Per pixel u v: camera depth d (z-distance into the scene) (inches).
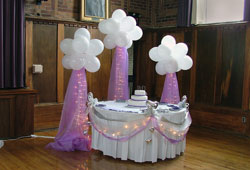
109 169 152.7
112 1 266.2
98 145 175.9
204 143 205.0
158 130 161.5
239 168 159.5
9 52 207.0
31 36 221.1
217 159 173.0
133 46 298.7
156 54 194.2
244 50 226.2
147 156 163.2
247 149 193.3
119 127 163.0
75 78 186.1
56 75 236.1
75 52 174.2
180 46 187.8
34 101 225.6
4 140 198.4
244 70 223.9
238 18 232.8
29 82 222.8
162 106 184.9
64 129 187.8
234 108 232.2
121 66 202.4
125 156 164.2
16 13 208.2
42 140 202.1
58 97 237.5
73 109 186.5
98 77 259.1
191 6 252.2
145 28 288.5
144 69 295.3
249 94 221.6
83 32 175.0
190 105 259.6
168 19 284.0
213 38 243.8
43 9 227.0
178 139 173.8
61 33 235.5
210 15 250.7
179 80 268.8
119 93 203.8
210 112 245.4
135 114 160.2
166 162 165.6
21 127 205.0
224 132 235.3
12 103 199.3
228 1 238.5
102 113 169.6
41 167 153.1
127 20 179.9
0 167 151.6
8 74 207.9
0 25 200.1
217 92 243.0
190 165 161.9
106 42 187.5
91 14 249.3
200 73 253.6
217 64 241.1
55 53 234.5
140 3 286.5
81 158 168.2
